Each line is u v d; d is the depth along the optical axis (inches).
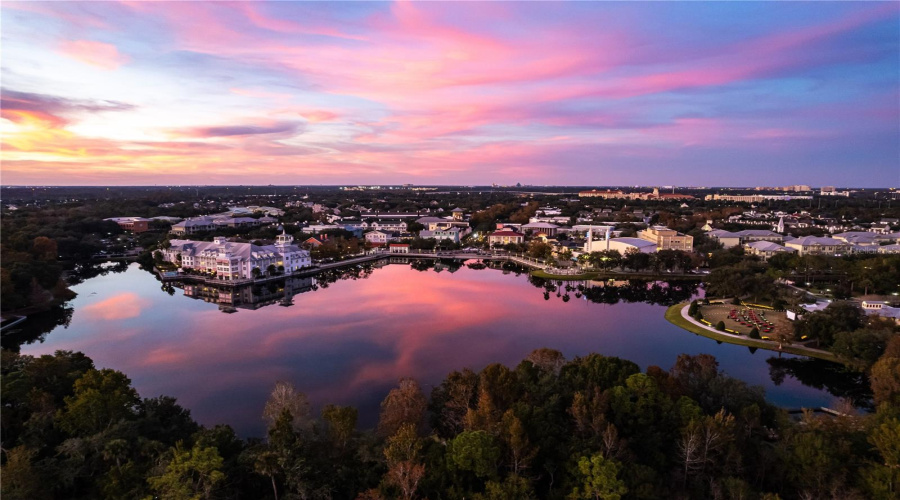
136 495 2640.3
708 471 3056.1
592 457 2765.7
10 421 3282.5
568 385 3865.7
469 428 3223.4
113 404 3282.5
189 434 3467.0
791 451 2999.5
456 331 7165.4
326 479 2837.1
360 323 7628.0
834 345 5684.1
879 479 2635.3
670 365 5753.0
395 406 3767.2
